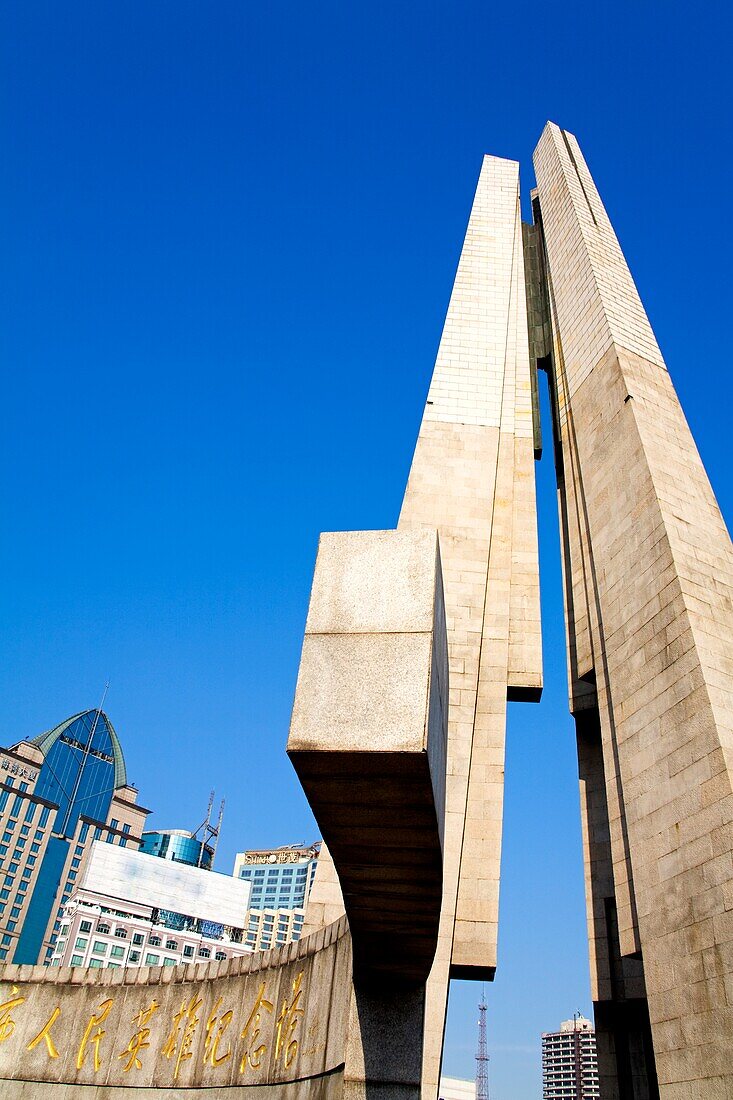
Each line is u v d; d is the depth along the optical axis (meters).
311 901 19.92
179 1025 15.77
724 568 20.20
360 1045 10.30
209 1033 15.08
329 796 7.39
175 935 89.50
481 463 27.30
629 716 19.33
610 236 30.73
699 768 16.61
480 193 36.12
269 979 14.13
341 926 11.90
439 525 25.81
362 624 7.68
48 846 110.56
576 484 27.17
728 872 15.12
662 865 16.95
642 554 20.45
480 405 28.70
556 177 33.84
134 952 86.56
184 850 134.88
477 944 20.19
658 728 18.19
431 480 26.77
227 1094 13.86
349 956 11.29
